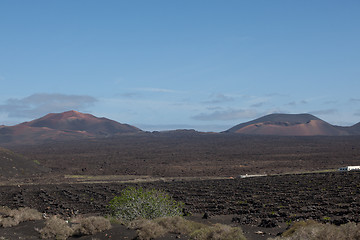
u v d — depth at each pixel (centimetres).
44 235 2169
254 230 2436
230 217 3098
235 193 4812
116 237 2050
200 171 10569
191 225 2261
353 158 13338
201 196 4734
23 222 2647
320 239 1614
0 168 9362
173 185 6362
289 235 1984
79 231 2197
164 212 2661
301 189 4753
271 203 3700
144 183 7050
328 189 4525
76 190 5934
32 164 10950
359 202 3316
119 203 2708
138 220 2272
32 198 5062
